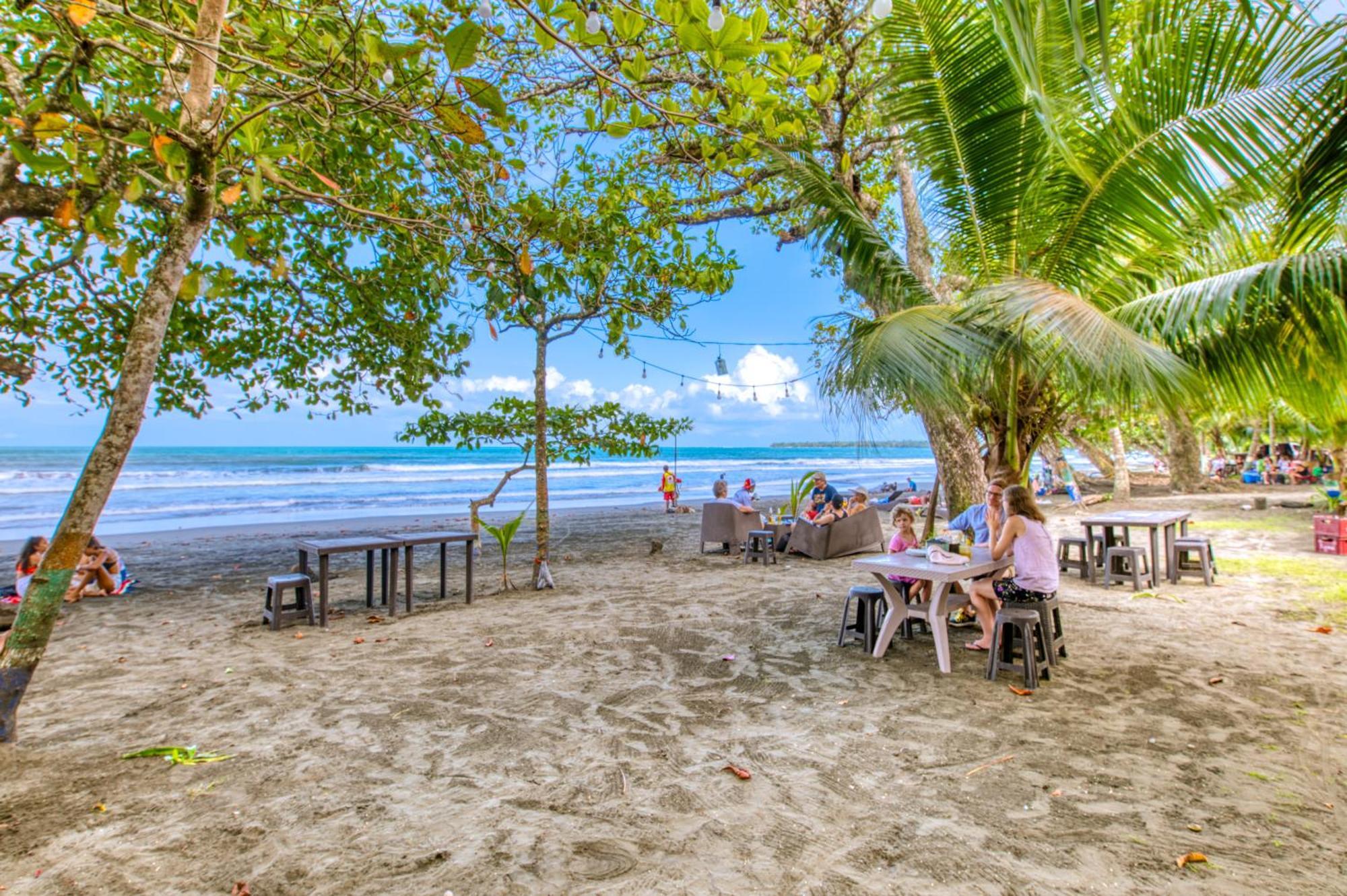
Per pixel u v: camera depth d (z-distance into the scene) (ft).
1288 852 8.04
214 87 10.33
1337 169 13.55
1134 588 25.23
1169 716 12.62
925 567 15.44
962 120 17.63
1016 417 18.35
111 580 26.12
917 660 16.67
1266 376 16.31
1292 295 14.52
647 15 7.76
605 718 12.94
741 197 32.24
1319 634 18.40
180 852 8.31
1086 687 14.32
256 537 47.83
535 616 21.89
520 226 12.41
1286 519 46.14
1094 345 12.92
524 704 13.75
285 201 15.61
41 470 127.24
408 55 8.10
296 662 16.90
